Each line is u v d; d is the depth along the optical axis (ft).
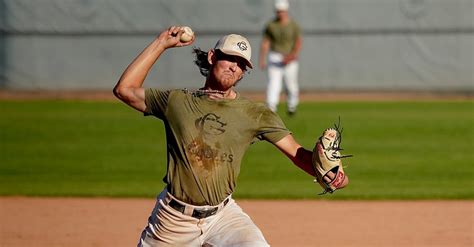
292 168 129.49
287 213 95.35
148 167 128.67
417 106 216.74
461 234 84.28
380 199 104.22
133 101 51.16
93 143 153.69
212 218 51.24
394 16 253.44
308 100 233.14
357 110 206.39
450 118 189.57
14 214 94.22
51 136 162.20
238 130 50.44
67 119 188.85
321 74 255.50
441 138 159.02
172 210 50.83
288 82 186.39
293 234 84.23
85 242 80.69
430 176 120.67
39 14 258.57
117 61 259.60
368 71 255.09
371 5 253.65
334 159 49.85
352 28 254.27
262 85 254.27
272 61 178.60
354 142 153.69
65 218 92.02
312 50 255.29
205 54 52.29
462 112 202.49
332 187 50.72
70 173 123.13
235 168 50.98
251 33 254.47
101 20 258.37
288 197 105.60
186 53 257.96
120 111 205.77
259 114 50.80
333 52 254.88
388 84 255.29
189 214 50.70
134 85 51.31
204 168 50.29
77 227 87.40
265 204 101.04
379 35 254.27
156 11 257.75
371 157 137.39
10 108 211.82
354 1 253.85
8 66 259.80
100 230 86.02
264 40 179.32
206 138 50.21
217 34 255.70
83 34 259.19
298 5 254.27
